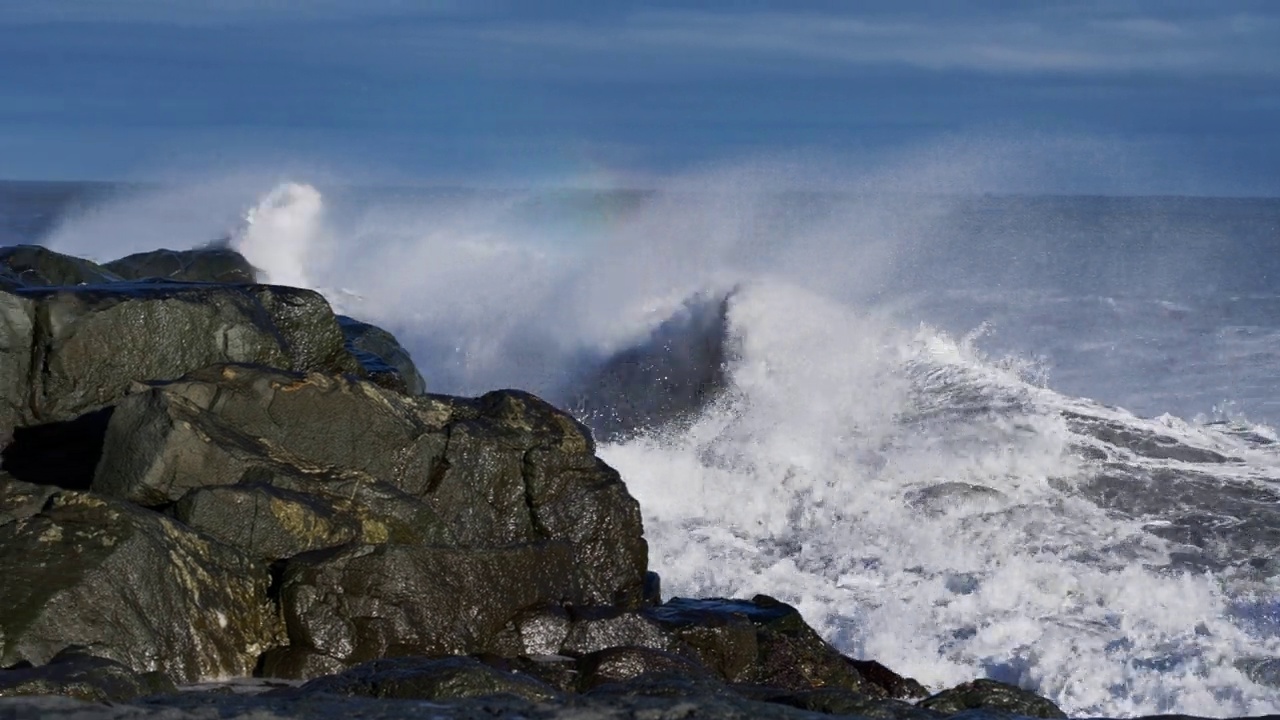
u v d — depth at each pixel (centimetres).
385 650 1354
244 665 1309
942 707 1181
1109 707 1705
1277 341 4581
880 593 2016
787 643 1595
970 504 2322
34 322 1659
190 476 1470
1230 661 1800
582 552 1775
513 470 1759
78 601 1217
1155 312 5134
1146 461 2464
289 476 1520
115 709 824
